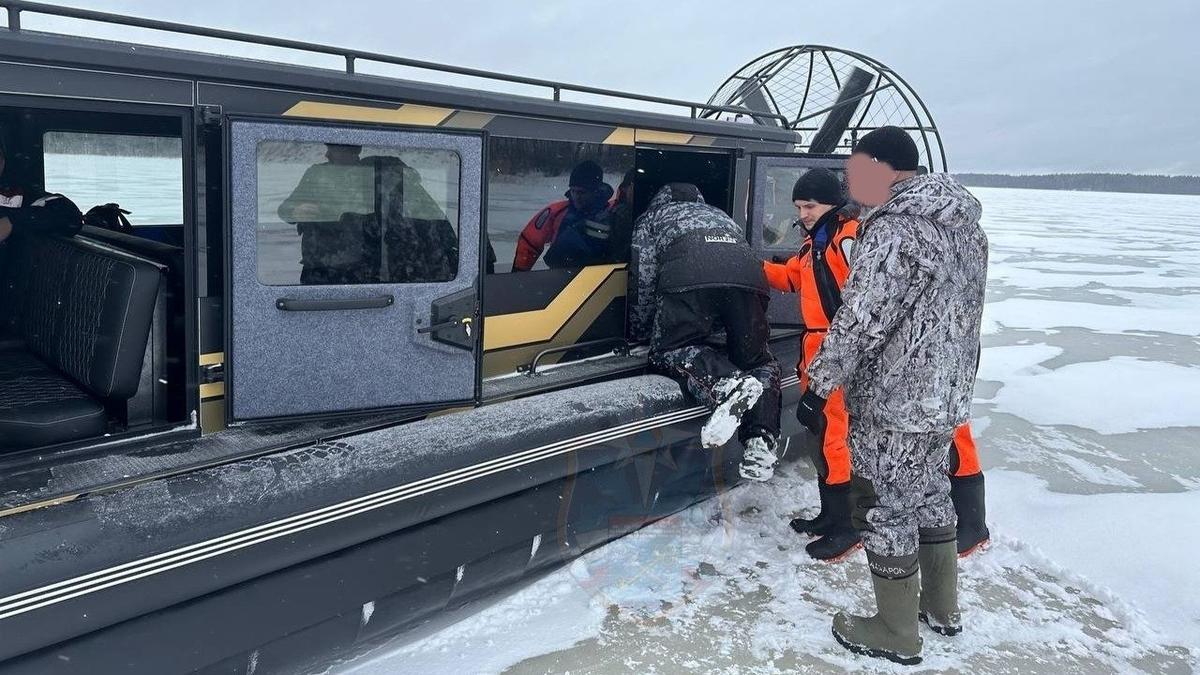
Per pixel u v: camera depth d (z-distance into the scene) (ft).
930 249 9.46
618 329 13.91
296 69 8.69
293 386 9.13
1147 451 18.60
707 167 15.99
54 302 9.97
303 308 8.96
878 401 9.91
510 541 10.24
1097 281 51.75
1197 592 12.25
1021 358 27.84
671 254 12.89
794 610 11.36
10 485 7.36
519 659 9.93
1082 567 12.94
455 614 10.68
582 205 12.69
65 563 6.77
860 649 10.37
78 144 12.28
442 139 9.61
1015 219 138.82
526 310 12.30
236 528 7.74
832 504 12.78
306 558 8.31
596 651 10.18
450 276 10.00
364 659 9.77
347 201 9.16
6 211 11.03
